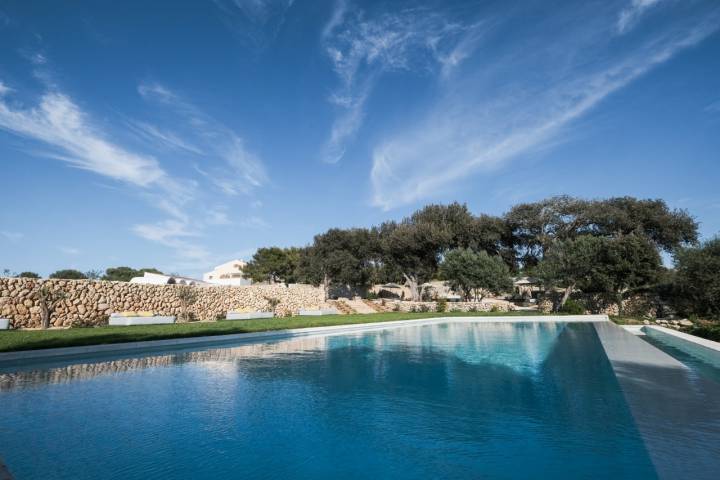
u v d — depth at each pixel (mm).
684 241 38031
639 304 29547
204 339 13953
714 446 4785
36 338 12570
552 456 4938
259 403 7336
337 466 4809
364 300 38844
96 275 22484
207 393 7957
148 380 8938
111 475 4547
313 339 16453
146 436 5707
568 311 29094
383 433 5859
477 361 11555
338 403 7363
